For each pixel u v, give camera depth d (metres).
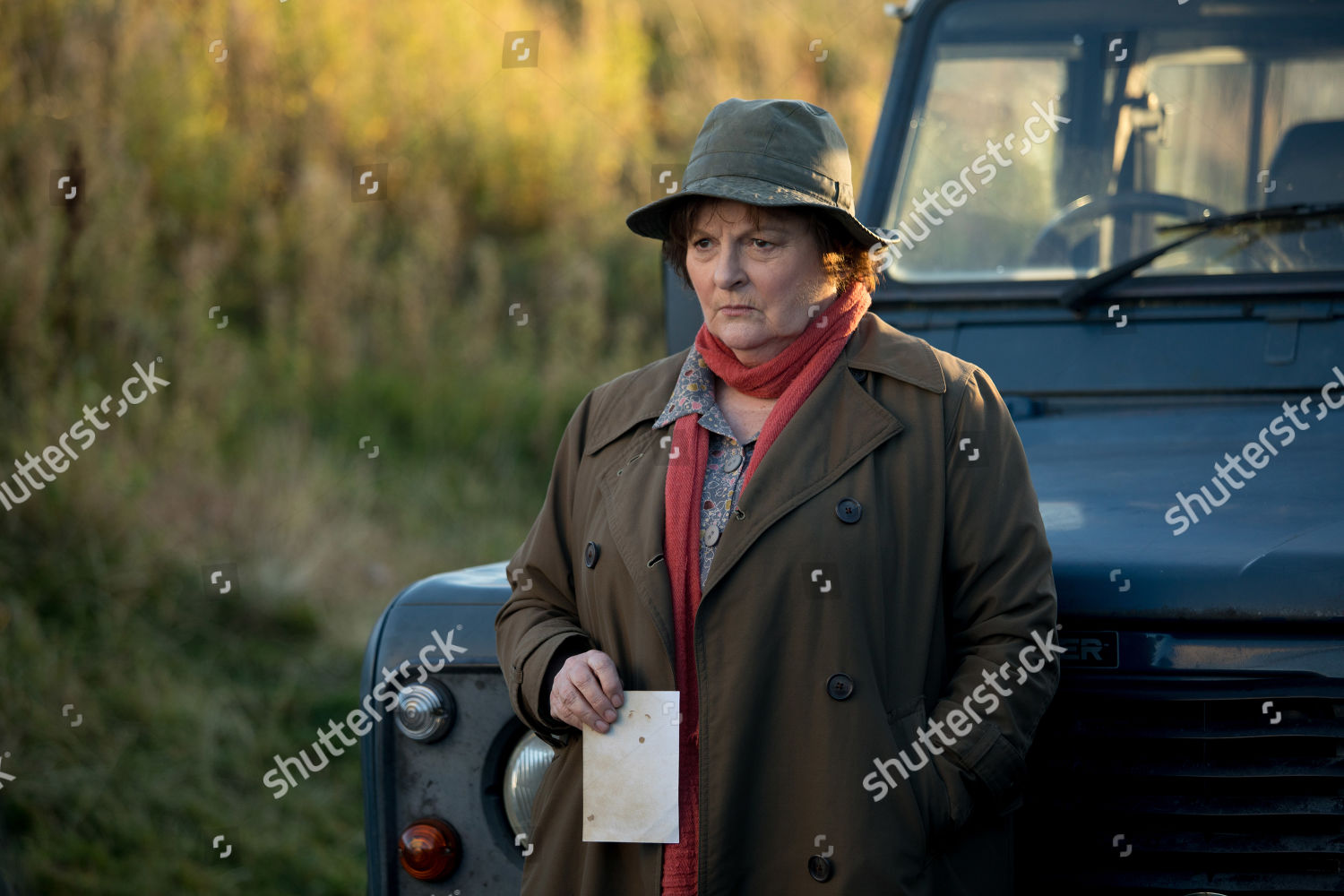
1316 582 5.81
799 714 5.52
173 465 19.02
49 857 12.40
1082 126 9.26
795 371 5.97
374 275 24.94
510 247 27.81
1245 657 5.86
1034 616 5.62
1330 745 5.82
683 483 5.91
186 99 24.44
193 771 13.93
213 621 16.80
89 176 21.59
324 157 26.12
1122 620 6.02
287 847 12.86
